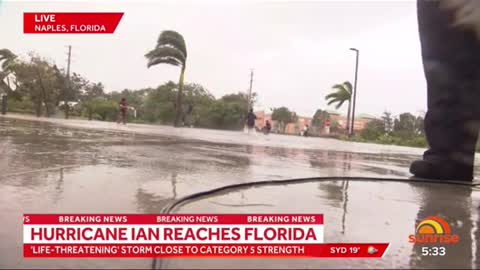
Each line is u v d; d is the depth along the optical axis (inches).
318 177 232.5
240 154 366.3
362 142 1346.0
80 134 512.7
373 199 180.9
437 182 256.2
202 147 422.3
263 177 219.6
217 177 208.7
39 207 133.1
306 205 157.6
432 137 271.6
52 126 682.2
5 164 215.8
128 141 435.2
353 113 1363.2
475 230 132.9
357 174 270.2
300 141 860.6
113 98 1913.1
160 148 368.5
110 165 231.8
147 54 1130.0
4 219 121.1
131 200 145.6
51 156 261.0
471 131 258.5
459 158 262.7
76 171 203.2
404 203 176.2
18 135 429.7
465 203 183.5
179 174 211.5
